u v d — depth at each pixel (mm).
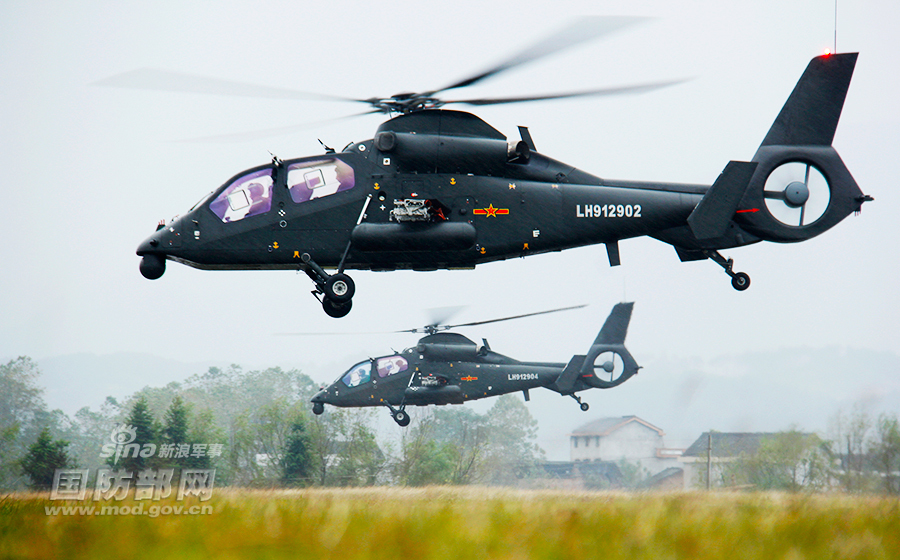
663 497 30656
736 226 52281
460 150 47625
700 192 51125
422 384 104750
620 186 50406
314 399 105125
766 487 40844
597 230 49781
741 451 89875
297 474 141875
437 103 48812
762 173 52062
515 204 48469
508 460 174000
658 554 19641
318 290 49406
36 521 24375
